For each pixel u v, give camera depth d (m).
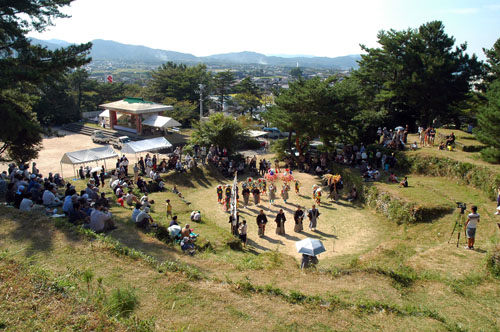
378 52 34.94
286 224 19.14
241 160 31.55
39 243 10.43
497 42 32.00
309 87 27.81
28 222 11.87
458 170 20.59
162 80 73.88
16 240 10.51
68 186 15.93
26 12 17.12
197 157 30.14
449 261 11.88
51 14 17.94
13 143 21.53
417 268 11.66
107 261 9.60
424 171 23.08
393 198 18.83
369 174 23.06
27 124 17.91
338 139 29.75
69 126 54.00
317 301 8.66
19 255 9.53
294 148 33.59
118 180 20.84
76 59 17.44
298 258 14.74
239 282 9.20
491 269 10.71
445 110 32.97
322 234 17.72
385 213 19.11
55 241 10.62
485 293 9.70
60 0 17.66
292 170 30.12
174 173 25.86
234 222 16.73
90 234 11.22
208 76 80.75
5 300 6.61
